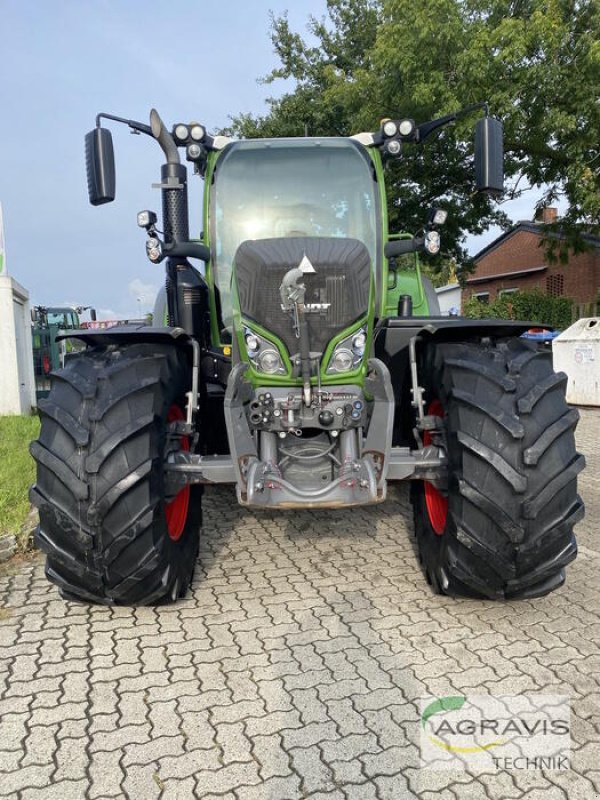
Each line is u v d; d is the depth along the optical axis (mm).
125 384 2727
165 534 2795
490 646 2674
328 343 2861
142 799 1865
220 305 3865
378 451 2773
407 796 1877
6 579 3404
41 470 2691
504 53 11062
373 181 3914
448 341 3119
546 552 2686
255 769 1982
